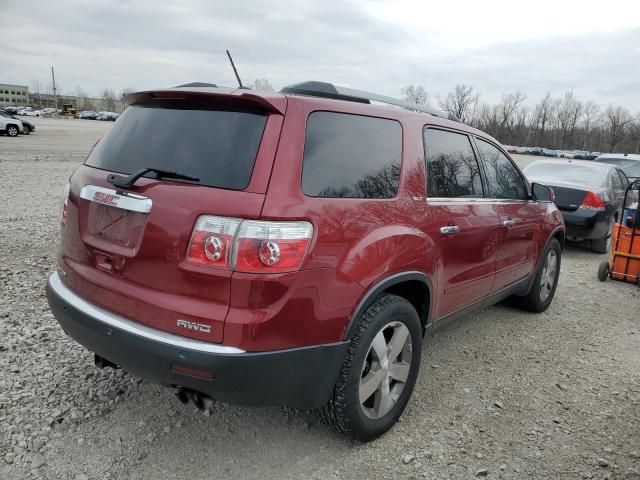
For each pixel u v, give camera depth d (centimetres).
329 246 254
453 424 330
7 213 859
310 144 260
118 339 253
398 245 294
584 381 399
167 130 272
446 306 364
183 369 236
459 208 358
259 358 236
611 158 1461
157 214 247
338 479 274
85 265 285
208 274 234
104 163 292
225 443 297
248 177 239
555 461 296
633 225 673
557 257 564
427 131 346
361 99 312
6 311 453
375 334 284
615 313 576
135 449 287
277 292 236
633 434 327
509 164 459
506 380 395
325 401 274
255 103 253
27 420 304
